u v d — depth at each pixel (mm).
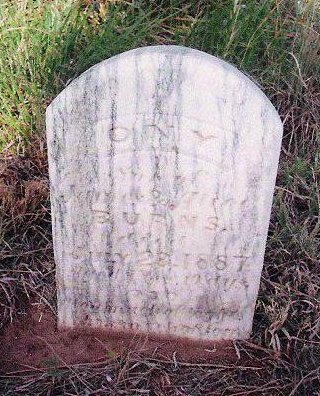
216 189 668
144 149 657
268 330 752
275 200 892
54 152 671
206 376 735
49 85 986
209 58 613
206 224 690
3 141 949
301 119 997
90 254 726
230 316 750
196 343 770
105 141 658
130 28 1032
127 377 730
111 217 700
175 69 613
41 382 724
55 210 706
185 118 635
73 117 649
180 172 665
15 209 864
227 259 710
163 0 1118
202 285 730
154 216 693
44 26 1046
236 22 1024
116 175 675
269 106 626
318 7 1118
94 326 775
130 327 770
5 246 836
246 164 652
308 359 740
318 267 826
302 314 777
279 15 1091
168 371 741
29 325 787
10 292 803
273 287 807
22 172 930
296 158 941
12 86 991
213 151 648
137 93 628
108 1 1100
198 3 1106
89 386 722
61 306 765
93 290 749
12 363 749
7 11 1055
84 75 630
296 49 1067
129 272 731
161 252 714
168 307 749
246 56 1040
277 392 717
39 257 848
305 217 898
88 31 1047
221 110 626
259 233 691
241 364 747
